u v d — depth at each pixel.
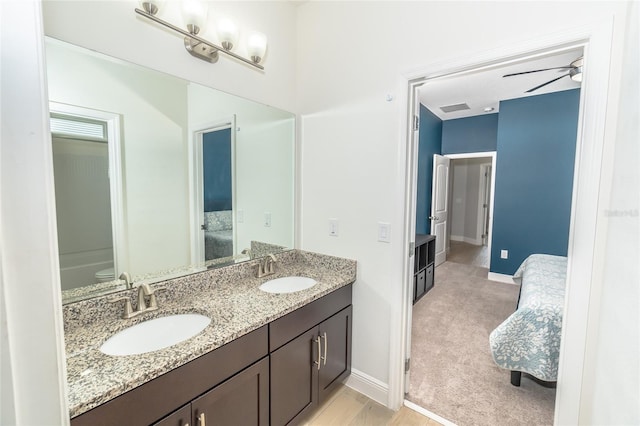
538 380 1.99
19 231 0.41
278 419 1.38
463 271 4.68
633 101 0.43
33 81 0.44
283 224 2.07
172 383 0.95
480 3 1.35
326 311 1.66
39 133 0.44
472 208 7.28
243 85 1.75
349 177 1.86
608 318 0.45
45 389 0.44
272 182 1.99
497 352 1.77
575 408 1.17
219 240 1.74
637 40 0.44
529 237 3.89
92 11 1.14
